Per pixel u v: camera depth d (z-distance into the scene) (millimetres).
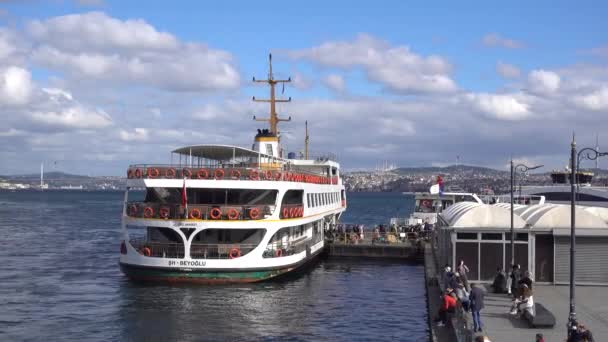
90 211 192125
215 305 42438
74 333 35719
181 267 46875
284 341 34688
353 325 38719
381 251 71562
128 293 46062
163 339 34562
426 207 95000
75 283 51812
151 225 46969
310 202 59812
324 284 53000
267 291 47750
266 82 72875
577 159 29219
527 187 103188
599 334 28781
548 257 41375
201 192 50125
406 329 37969
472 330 28094
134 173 47906
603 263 40812
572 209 28016
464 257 41812
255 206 48156
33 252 75500
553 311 33500
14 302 43906
